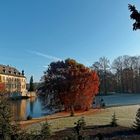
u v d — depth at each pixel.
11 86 152.75
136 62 152.12
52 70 53.19
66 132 28.45
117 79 152.88
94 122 37.38
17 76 161.50
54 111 58.03
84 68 53.34
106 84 147.88
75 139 16.02
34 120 42.56
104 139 23.67
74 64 53.06
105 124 34.97
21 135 14.09
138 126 29.14
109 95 130.00
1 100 14.49
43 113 60.34
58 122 39.28
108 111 53.91
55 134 27.20
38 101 113.44
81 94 52.50
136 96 117.25
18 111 66.06
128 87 151.12
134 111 52.28
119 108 59.72
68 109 52.62
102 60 148.38
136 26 9.50
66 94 51.84
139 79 150.62
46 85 53.34
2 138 13.52
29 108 75.94
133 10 9.49
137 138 24.06
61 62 53.28
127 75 151.88
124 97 111.50
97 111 54.50
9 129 13.83
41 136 16.47
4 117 13.97
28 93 158.25
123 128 30.97
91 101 54.50
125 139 23.77
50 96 53.56
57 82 52.56
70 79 52.19
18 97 137.00
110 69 151.50
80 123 19.56
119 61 153.88
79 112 54.06
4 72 148.62
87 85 53.16
